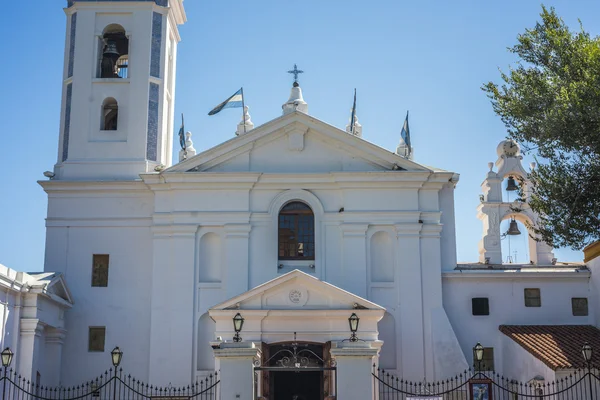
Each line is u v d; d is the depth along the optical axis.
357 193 34.28
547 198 27.84
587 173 27.14
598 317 33.66
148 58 36.66
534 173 28.48
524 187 35.88
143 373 33.25
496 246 35.41
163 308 33.34
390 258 34.06
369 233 34.09
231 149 34.50
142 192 35.03
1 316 27.95
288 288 30.77
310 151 34.81
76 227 34.84
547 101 27.41
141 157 35.69
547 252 35.94
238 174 34.09
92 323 33.88
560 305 34.38
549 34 28.14
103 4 36.94
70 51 37.19
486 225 35.75
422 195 34.59
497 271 34.31
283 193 34.19
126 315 33.91
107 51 37.03
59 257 34.56
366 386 21.86
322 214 34.03
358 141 34.56
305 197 34.22
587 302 34.41
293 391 31.61
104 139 36.00
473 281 34.41
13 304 29.12
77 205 35.06
